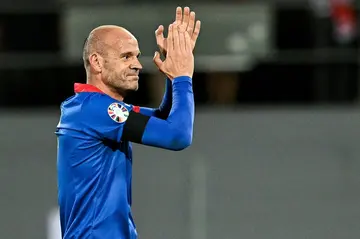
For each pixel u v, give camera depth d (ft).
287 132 94.07
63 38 118.21
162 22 115.14
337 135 94.12
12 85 118.62
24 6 118.01
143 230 90.43
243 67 117.70
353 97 120.16
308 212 92.12
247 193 91.97
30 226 91.09
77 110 39.93
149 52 114.32
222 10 116.47
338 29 119.44
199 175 91.97
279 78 119.24
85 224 40.04
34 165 92.73
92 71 40.52
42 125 94.22
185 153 92.53
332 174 92.94
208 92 117.29
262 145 93.56
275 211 91.86
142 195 91.20
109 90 40.63
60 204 41.06
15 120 94.32
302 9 118.83
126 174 40.78
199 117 94.22
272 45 118.62
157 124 39.19
